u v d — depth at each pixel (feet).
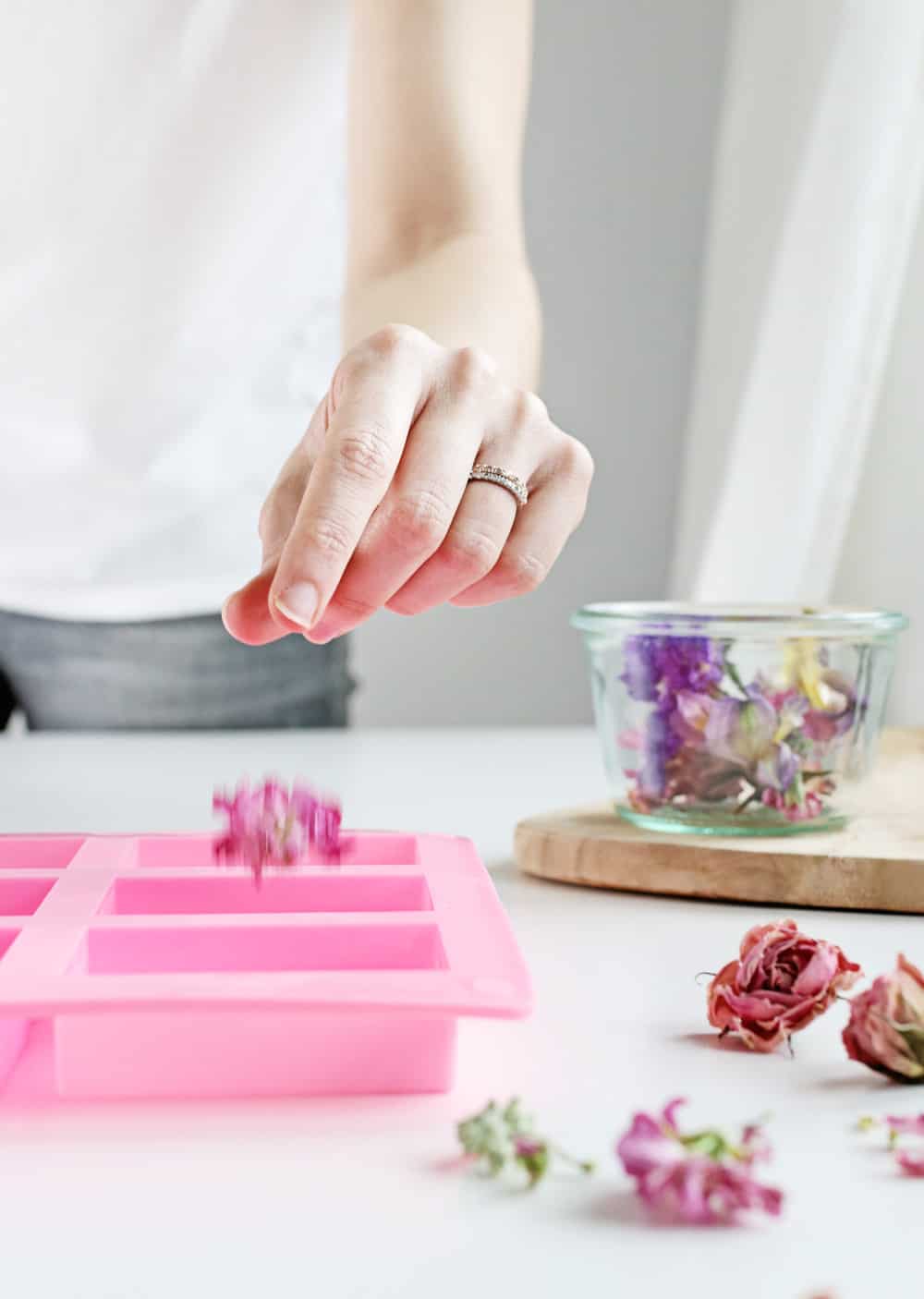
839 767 2.03
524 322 2.40
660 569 4.80
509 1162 1.30
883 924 1.90
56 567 3.27
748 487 3.47
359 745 3.19
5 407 3.10
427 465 1.73
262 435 3.30
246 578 3.35
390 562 1.72
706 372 4.11
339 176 3.20
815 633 1.99
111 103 2.95
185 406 3.20
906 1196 1.27
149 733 3.43
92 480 3.20
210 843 1.86
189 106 2.98
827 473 3.37
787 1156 1.33
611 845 2.00
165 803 2.53
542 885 2.05
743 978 1.53
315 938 1.56
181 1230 1.24
